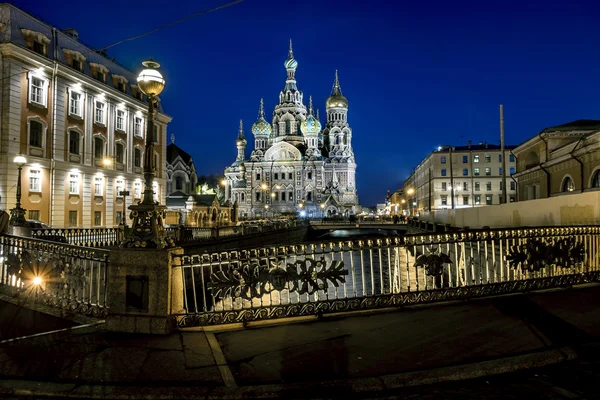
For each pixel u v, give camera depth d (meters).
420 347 6.29
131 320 7.21
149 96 7.81
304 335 6.96
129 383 5.27
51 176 35.09
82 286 8.31
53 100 35.53
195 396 4.98
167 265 7.25
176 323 7.41
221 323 7.54
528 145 35.88
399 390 5.16
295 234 59.97
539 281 9.29
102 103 41.75
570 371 5.58
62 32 38.28
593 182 25.06
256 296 7.83
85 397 5.04
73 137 38.03
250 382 5.28
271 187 126.94
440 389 5.16
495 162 88.56
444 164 90.00
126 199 44.75
